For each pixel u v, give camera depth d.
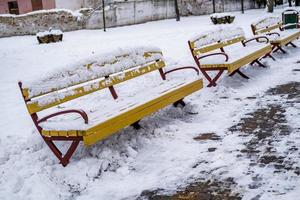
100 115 4.17
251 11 27.41
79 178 3.79
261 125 4.88
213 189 3.41
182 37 14.48
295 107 5.45
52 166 4.01
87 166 3.95
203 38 7.02
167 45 12.33
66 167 3.98
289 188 3.27
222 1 28.44
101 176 3.88
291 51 10.00
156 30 19.58
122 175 3.88
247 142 4.37
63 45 15.87
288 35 10.20
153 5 26.30
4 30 23.94
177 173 3.79
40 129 4.03
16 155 4.36
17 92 7.93
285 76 7.34
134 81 7.57
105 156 4.11
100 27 24.22
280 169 3.63
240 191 3.32
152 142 4.62
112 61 4.94
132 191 3.54
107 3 26.62
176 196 3.37
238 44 10.73
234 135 4.63
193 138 4.67
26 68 10.71
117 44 14.25
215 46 7.37
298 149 4.04
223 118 5.32
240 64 6.74
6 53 14.27
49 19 23.94
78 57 11.96
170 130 4.96
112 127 3.98
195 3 28.20
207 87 6.70
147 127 4.99
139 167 4.02
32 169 3.92
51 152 4.32
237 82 7.14
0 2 29.78
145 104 4.49
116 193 3.54
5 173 3.94
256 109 5.55
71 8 29.64
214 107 5.86
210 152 4.20
